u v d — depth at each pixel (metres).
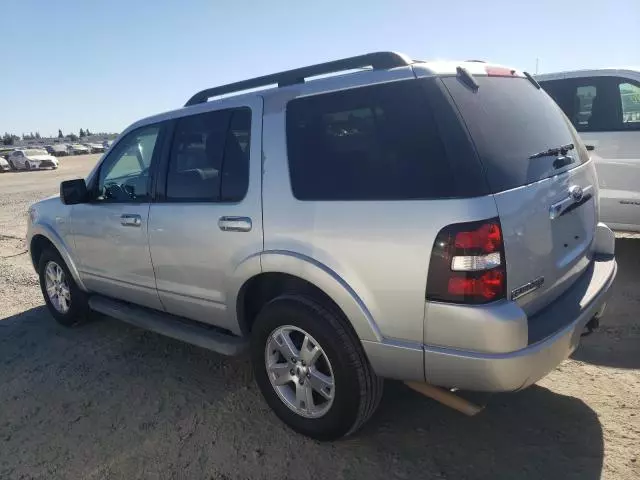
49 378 4.09
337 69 3.03
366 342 2.68
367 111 2.72
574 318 2.70
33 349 4.69
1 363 4.44
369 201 2.62
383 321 2.61
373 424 3.18
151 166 3.83
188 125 3.61
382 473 2.76
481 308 2.35
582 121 5.80
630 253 6.18
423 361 2.54
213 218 3.31
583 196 3.12
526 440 2.94
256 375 3.27
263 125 3.14
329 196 2.78
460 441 2.97
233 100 3.38
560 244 2.87
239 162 3.23
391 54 2.79
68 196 4.34
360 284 2.65
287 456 2.95
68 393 3.83
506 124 2.73
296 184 2.93
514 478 2.66
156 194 3.78
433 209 2.41
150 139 3.91
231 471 2.86
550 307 2.78
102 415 3.50
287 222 2.92
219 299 3.42
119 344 4.67
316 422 2.98
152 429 3.30
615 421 3.05
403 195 2.52
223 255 3.29
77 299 4.92
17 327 5.28
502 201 2.41
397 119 2.61
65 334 5.00
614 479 2.60
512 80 3.12
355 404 2.80
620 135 5.55
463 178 2.38
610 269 3.24
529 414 3.18
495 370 2.36
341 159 2.78
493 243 2.35
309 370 2.97
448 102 2.51
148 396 3.71
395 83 2.66
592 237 3.37
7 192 21.05
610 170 5.63
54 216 4.83
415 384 2.79
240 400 3.58
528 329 2.54
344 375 2.78
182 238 3.53
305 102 2.99
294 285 3.08
